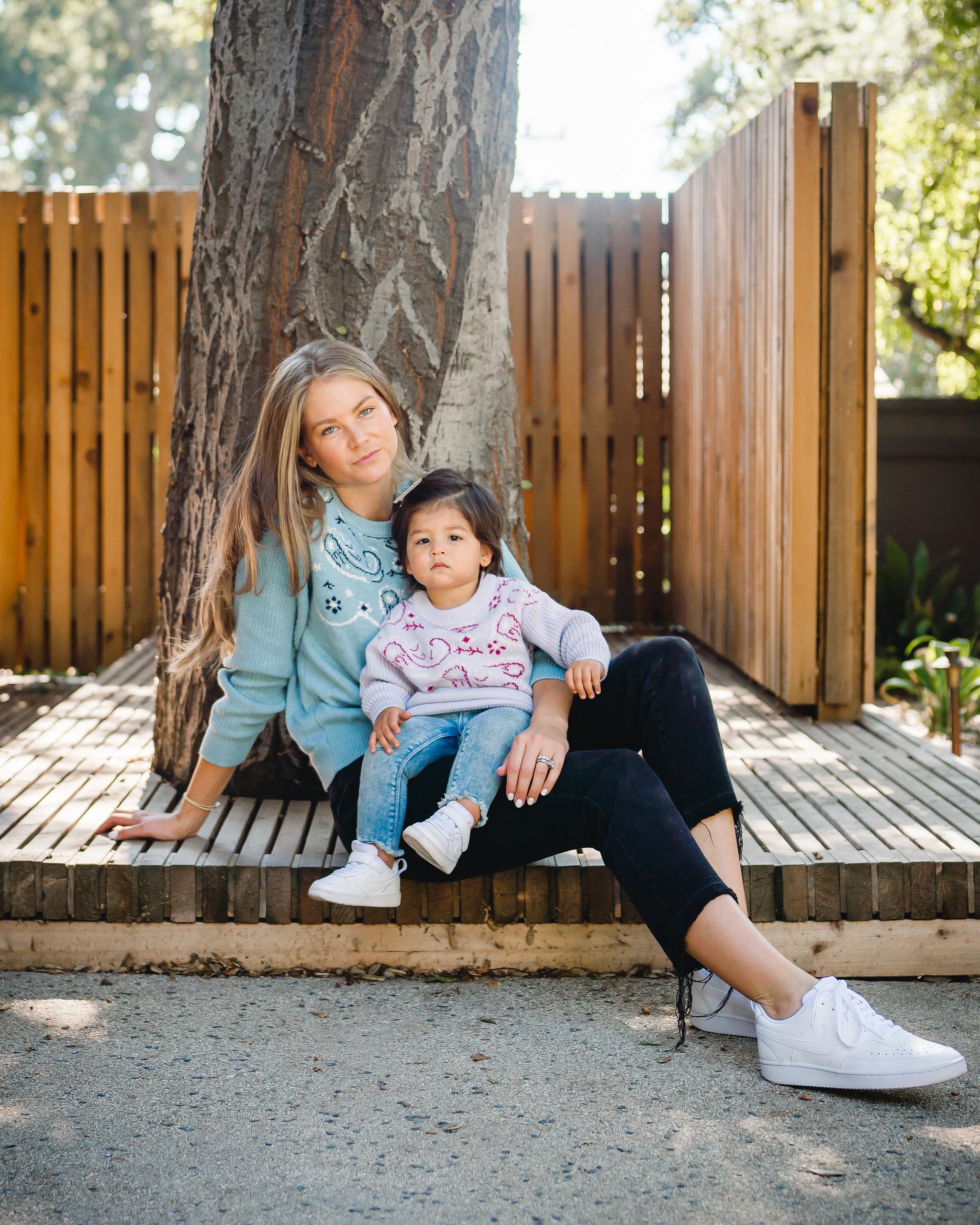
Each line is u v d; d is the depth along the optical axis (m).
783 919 2.55
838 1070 2.01
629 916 2.54
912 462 7.00
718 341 5.34
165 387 6.04
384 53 2.93
